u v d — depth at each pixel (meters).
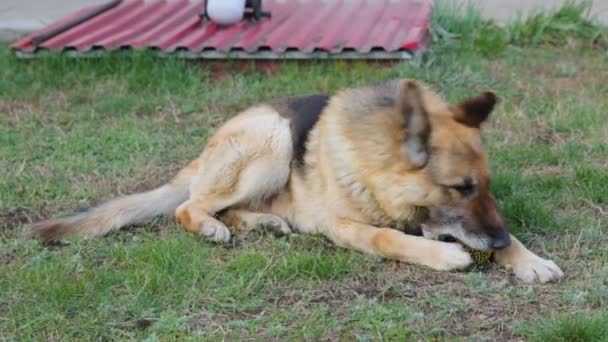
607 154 9.57
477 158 6.95
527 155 9.48
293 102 8.30
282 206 8.19
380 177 7.21
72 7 15.53
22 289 6.94
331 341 6.21
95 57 12.39
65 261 7.43
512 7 15.25
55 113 11.23
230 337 6.30
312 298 6.81
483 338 6.17
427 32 13.17
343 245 7.62
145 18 13.83
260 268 7.19
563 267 7.15
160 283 6.92
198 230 7.89
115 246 7.65
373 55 11.93
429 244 7.15
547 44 13.63
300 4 14.39
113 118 11.08
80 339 6.32
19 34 14.41
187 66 12.31
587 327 6.06
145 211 8.23
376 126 7.21
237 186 8.11
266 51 12.11
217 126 10.78
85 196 8.97
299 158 7.99
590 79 12.03
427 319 6.41
